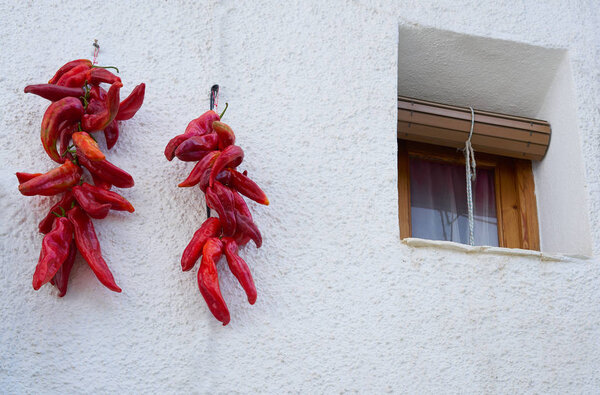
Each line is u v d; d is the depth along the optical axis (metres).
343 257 1.81
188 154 1.68
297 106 1.97
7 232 1.66
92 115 1.69
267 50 2.02
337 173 1.91
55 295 1.61
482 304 1.83
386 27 2.14
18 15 1.91
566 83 2.25
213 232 1.66
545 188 2.28
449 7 2.23
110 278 1.58
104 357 1.58
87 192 1.63
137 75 1.91
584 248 2.04
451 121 2.27
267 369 1.65
